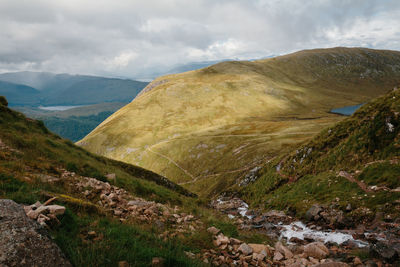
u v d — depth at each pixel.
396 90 32.62
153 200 16.64
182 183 128.75
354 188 20.89
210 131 183.12
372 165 22.62
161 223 9.71
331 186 24.28
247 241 10.77
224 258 7.49
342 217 16.84
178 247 7.28
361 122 33.28
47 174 12.20
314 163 37.06
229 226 12.20
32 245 4.28
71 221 6.34
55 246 4.65
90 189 12.43
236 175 100.94
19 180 8.93
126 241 6.24
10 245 4.02
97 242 5.69
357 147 29.33
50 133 26.41
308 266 7.18
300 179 36.06
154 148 178.75
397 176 18.42
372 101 37.31
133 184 18.09
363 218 15.91
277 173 47.03
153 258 5.70
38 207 6.21
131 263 5.22
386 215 14.68
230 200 53.09
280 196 33.66
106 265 4.89
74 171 15.98
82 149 28.03
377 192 17.86
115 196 12.07
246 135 154.62
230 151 136.62
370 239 12.05
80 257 4.84
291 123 165.62
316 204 21.23
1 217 4.50
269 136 138.88
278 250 8.91
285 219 21.69
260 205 37.28
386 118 27.45
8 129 18.58
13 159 12.27
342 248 11.29
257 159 108.12
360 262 8.14
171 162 154.00
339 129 38.78
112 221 7.85
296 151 46.69
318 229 16.84
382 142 26.09
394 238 11.58
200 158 145.00
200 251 7.76
